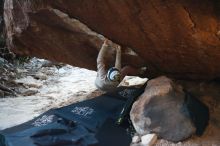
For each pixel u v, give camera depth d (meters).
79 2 4.25
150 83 5.33
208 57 4.92
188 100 5.11
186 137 4.80
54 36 5.69
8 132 5.24
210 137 4.86
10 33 6.04
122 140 4.94
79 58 6.20
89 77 10.56
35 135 4.94
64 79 10.44
